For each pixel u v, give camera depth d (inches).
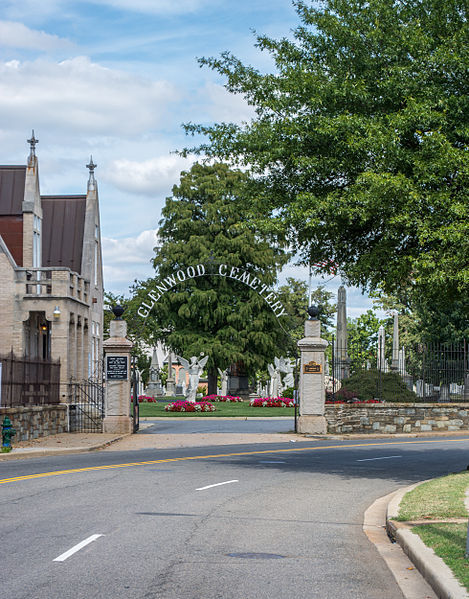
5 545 376.8
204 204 2447.1
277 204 843.4
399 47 780.6
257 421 1603.1
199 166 2536.9
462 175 701.9
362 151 752.3
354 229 822.5
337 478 719.1
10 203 1488.7
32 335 1390.3
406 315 2815.0
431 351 1503.4
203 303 2357.3
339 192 786.2
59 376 1249.4
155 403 2180.1
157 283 2447.1
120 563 341.1
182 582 309.6
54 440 1076.5
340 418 1315.2
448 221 698.8
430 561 329.4
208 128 898.1
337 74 805.2
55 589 295.4
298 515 494.6
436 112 722.2
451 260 681.6
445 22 782.5
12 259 1311.5
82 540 389.7
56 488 589.3
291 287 3405.5
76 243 1668.3
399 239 752.3
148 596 287.6
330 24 798.5
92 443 1034.1
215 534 414.6
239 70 872.3
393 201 709.3
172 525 437.4
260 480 680.4
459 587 281.3
